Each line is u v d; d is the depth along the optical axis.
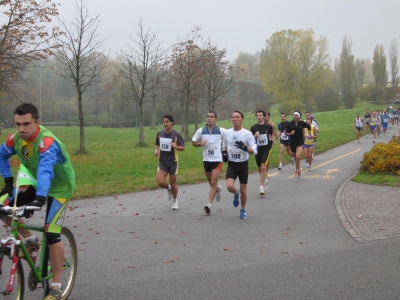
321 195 11.02
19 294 4.10
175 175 9.41
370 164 14.68
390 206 9.41
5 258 5.22
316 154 22.11
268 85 72.56
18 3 17.28
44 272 4.41
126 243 6.86
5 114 61.81
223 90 37.84
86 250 6.48
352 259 6.02
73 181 4.50
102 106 78.12
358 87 97.50
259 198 10.70
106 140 38.81
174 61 34.38
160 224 8.12
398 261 5.91
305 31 69.81
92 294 4.83
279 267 5.70
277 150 23.36
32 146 4.25
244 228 7.80
